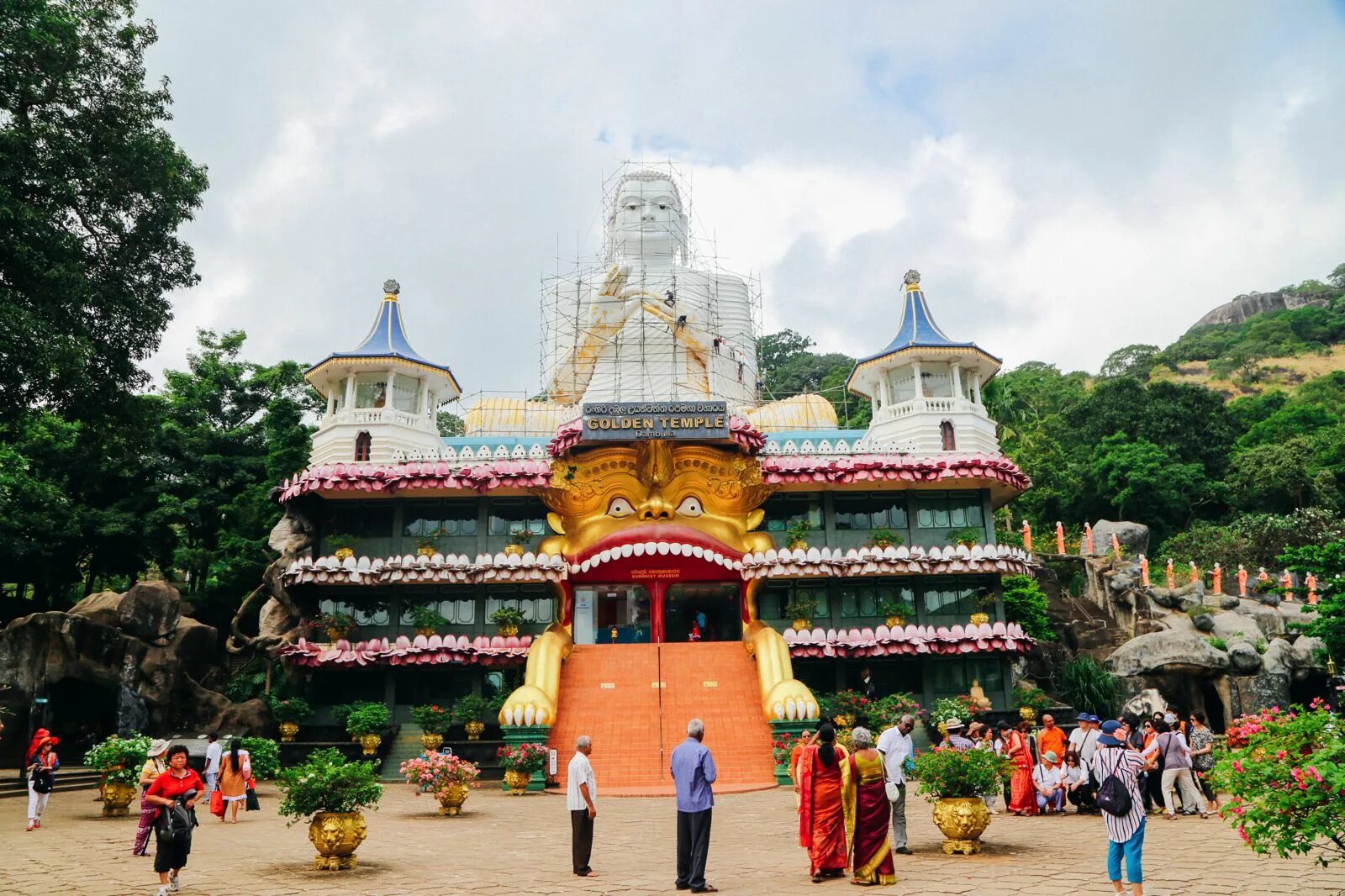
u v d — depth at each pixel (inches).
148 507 1750.7
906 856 596.7
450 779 874.8
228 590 1739.7
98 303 1083.3
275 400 1902.1
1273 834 380.5
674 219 2065.7
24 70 1023.6
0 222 960.3
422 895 498.3
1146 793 763.4
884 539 1407.5
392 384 1555.1
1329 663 1439.5
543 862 613.9
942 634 1350.9
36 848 668.1
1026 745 804.6
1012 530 2536.9
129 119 1120.2
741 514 1443.2
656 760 1122.7
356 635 1403.8
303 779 580.1
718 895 490.0
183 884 533.3
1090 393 3186.5
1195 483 2682.1
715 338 1854.1
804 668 1406.3
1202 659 1445.6
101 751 858.8
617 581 1476.4
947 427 1541.6
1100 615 1800.0
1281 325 5032.0
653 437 1378.0
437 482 1403.8
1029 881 503.2
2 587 1742.1
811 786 529.0
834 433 1654.8
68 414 1130.0
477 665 1381.6
